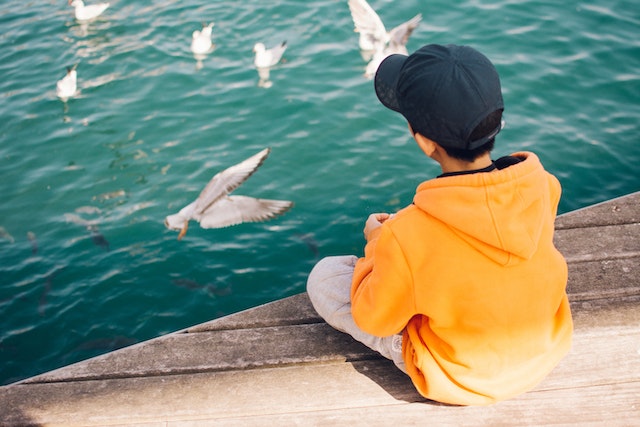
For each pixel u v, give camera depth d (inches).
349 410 88.0
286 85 303.0
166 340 100.5
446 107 58.2
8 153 275.9
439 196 62.9
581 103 267.1
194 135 276.4
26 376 186.2
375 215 90.1
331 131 271.4
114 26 369.4
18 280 217.8
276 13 364.8
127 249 226.5
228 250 223.9
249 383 92.6
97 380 94.8
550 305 70.8
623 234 113.9
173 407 90.1
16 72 334.6
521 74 285.7
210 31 335.3
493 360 72.3
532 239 62.7
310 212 233.6
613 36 305.9
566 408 86.0
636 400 86.6
